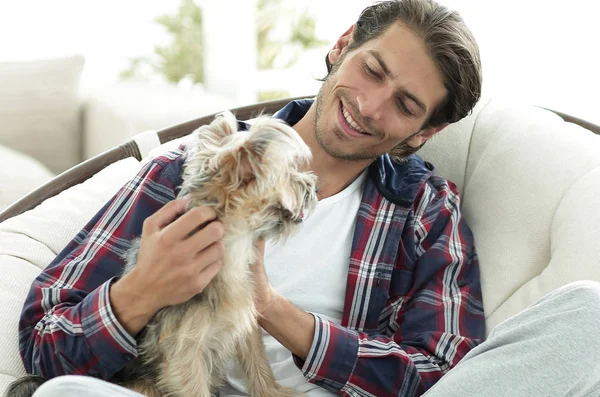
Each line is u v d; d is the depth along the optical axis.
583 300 1.42
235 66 4.18
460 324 1.81
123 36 4.34
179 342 1.43
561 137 2.00
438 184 2.02
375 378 1.67
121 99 3.48
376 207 1.90
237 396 1.68
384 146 1.79
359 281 1.83
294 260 1.80
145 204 1.64
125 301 1.39
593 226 1.73
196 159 1.34
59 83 3.46
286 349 1.78
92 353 1.41
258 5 4.32
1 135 3.37
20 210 1.93
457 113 1.85
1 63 3.49
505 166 2.03
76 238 1.67
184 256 1.31
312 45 4.41
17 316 1.62
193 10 4.38
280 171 1.27
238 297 1.45
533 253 1.87
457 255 1.90
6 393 1.42
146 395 1.47
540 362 1.37
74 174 2.02
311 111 1.85
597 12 2.90
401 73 1.69
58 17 4.16
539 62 3.05
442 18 1.73
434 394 1.41
